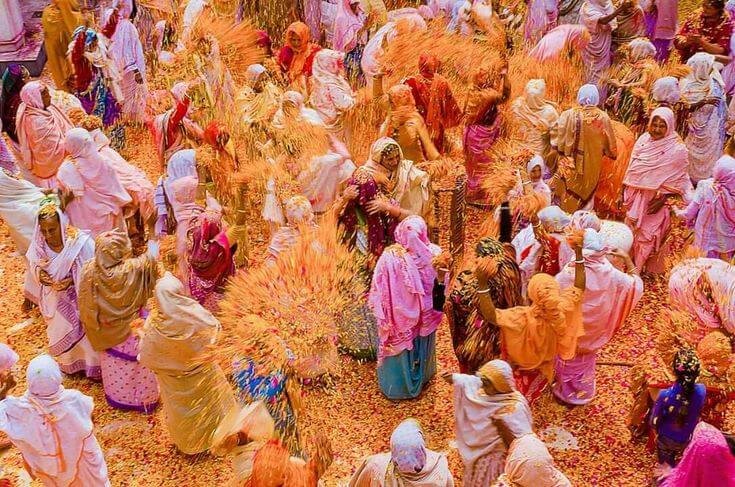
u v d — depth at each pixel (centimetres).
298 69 1153
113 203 885
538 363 688
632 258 913
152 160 1160
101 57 1130
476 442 614
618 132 941
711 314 736
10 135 1009
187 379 680
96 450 646
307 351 739
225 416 701
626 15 1155
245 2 1348
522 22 1338
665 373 695
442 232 980
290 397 661
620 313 718
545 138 962
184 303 662
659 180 862
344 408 764
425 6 1316
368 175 800
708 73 1012
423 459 533
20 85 993
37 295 888
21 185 870
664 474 664
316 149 973
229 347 671
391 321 728
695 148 1027
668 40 1314
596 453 716
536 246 769
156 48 1307
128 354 746
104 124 1160
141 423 763
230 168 919
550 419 751
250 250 958
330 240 795
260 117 991
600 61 1157
